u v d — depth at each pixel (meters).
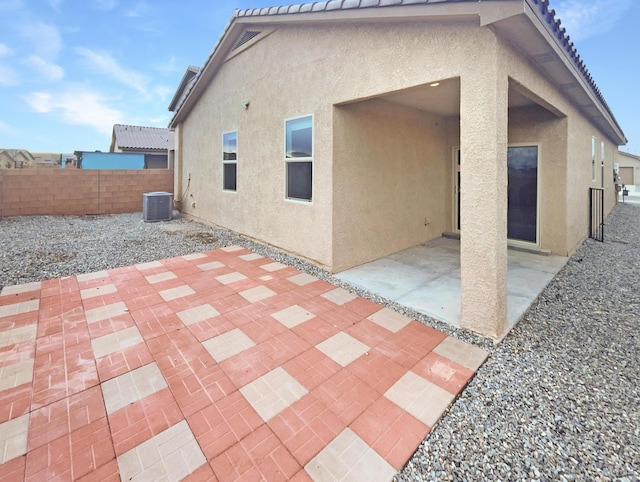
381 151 6.72
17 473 2.07
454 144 8.66
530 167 7.50
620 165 32.06
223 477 2.07
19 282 5.42
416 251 7.51
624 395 2.83
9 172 11.55
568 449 2.30
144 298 4.82
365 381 3.01
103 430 2.42
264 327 4.00
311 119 6.14
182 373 3.09
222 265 6.46
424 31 4.08
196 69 14.27
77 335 3.76
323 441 2.36
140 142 23.00
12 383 2.91
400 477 2.11
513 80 3.95
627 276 5.90
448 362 3.30
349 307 4.59
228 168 9.45
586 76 5.88
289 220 7.00
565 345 3.63
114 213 13.56
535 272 6.06
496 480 2.09
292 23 6.13
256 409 2.65
